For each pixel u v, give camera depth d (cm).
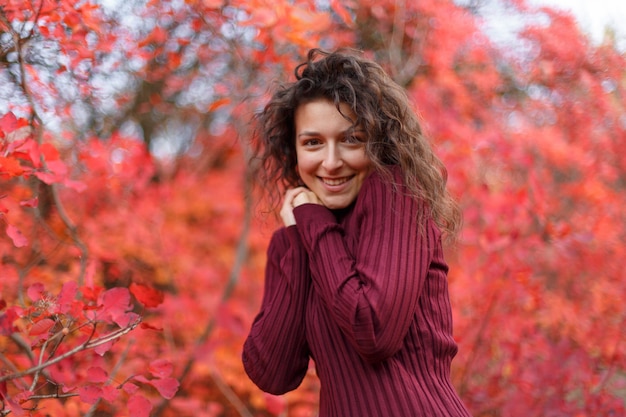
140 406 180
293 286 162
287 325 162
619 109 364
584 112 367
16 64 217
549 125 373
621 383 292
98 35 243
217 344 339
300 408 353
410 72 396
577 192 347
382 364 146
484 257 307
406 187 153
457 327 305
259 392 364
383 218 147
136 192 354
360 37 413
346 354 149
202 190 483
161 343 351
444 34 379
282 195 197
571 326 320
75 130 283
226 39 299
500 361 290
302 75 164
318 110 157
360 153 157
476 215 303
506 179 348
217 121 459
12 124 181
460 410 146
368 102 155
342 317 141
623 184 366
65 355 164
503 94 399
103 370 175
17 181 241
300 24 277
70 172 282
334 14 365
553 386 271
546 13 378
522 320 304
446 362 153
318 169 161
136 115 400
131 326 170
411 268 142
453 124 329
